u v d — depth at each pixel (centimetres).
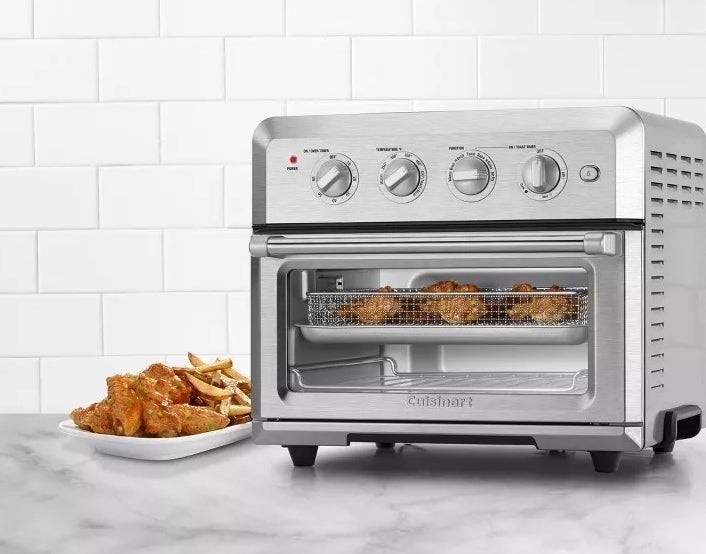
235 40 212
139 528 109
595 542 102
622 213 129
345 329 138
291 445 139
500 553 99
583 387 134
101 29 213
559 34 206
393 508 117
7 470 140
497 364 147
